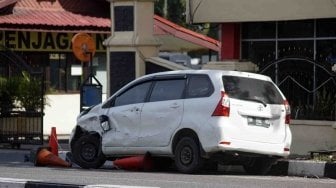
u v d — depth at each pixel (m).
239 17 30.00
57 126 43.88
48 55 43.88
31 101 34.53
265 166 22.62
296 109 27.05
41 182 17.97
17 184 17.97
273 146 21.73
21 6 43.84
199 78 21.86
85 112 24.73
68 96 44.38
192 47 53.56
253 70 29.80
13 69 35.91
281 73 27.77
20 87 34.34
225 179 20.34
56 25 42.81
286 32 30.47
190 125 21.52
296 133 26.72
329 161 22.81
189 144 21.56
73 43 32.50
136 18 30.80
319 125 26.22
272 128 21.81
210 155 21.16
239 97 21.33
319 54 29.56
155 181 19.41
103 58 45.78
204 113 21.30
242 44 31.64
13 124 34.31
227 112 21.02
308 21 29.81
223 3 30.31
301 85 27.44
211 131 21.00
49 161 24.92
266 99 21.88
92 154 24.20
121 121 23.38
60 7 45.00
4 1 41.44
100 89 32.06
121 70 31.14
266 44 31.02
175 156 22.00
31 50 43.25
